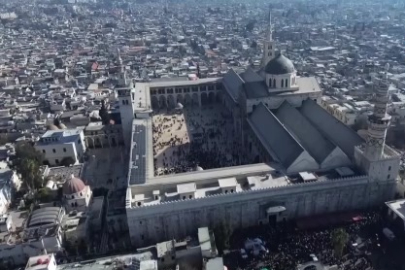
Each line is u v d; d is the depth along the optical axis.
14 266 99.00
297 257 95.31
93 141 171.62
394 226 105.88
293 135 141.12
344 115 163.62
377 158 109.38
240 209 109.00
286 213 111.88
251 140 155.38
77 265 91.19
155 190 111.38
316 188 110.19
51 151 150.38
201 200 105.69
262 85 166.62
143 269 87.12
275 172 117.88
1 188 120.62
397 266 92.19
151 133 154.12
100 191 128.00
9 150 154.00
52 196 121.56
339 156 119.25
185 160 149.38
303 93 162.88
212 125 188.25
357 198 114.19
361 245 99.19
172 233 108.56
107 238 110.81
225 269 89.50
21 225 107.50
